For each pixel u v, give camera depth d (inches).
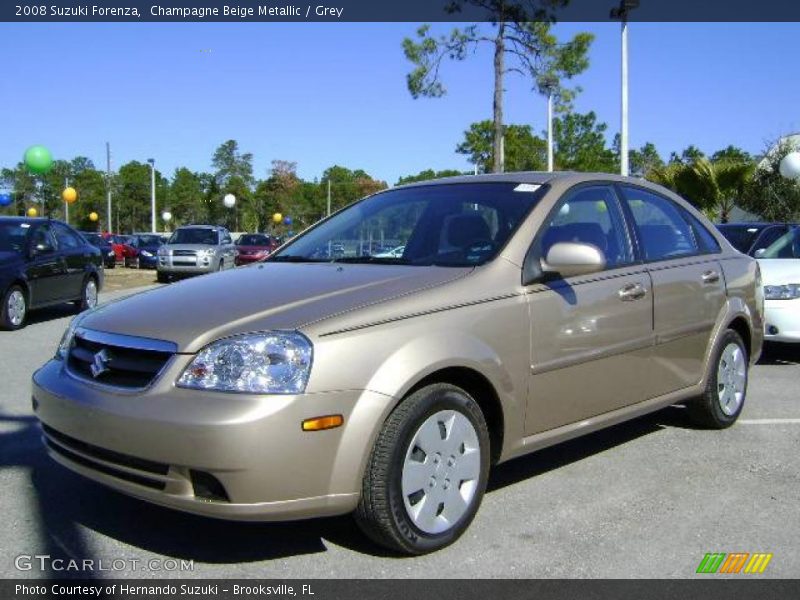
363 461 125.8
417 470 132.9
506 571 130.9
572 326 159.8
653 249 191.2
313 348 123.6
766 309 305.4
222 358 122.7
